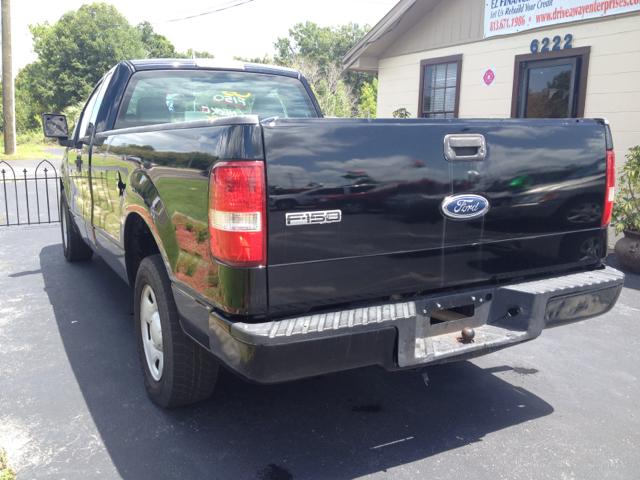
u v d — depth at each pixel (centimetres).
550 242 290
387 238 240
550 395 339
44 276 586
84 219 476
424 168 245
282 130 213
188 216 241
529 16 823
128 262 350
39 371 357
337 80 5247
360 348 229
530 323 269
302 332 214
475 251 266
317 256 225
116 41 5834
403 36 1066
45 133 505
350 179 227
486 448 279
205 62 446
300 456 268
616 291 303
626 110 721
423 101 1045
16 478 246
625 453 276
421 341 258
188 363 282
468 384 354
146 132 294
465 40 936
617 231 634
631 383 357
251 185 208
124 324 445
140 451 269
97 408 311
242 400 325
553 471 260
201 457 265
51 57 5656
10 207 1106
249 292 214
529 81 855
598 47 743
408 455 271
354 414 311
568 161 287
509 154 268
